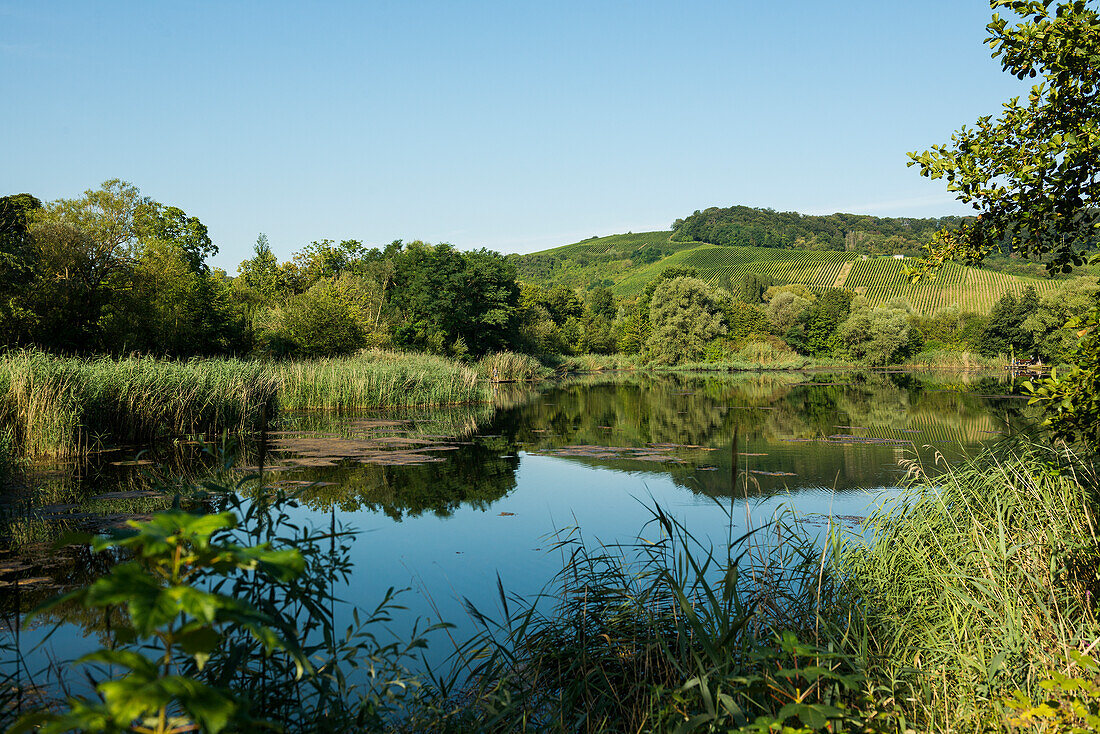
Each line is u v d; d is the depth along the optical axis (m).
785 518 7.90
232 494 3.29
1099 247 4.42
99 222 23.80
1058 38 4.07
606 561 5.06
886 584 4.64
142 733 1.18
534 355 50.12
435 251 42.03
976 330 61.62
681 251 166.00
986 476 5.93
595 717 3.51
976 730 2.82
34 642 4.34
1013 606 3.71
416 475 10.99
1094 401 3.98
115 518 7.66
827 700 2.76
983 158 4.63
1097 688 2.54
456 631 4.80
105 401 13.07
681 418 20.28
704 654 3.64
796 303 70.50
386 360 27.20
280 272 47.56
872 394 29.22
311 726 2.87
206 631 1.09
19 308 18.36
